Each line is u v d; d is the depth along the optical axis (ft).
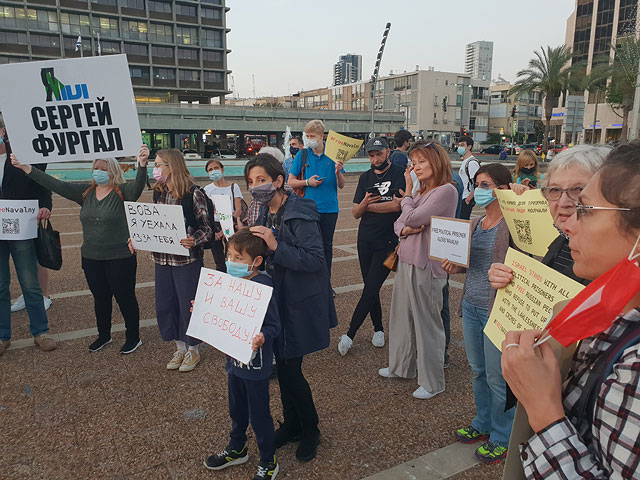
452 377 12.30
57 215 38.45
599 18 195.83
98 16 199.72
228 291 8.07
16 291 19.53
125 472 8.64
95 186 13.34
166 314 12.64
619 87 132.16
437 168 10.66
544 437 3.08
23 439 9.62
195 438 9.64
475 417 9.78
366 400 11.16
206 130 176.24
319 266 8.66
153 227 12.04
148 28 209.46
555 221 6.23
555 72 143.84
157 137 188.65
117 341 14.49
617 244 3.04
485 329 5.43
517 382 3.27
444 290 12.62
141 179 12.71
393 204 13.17
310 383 11.98
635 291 2.73
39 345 13.93
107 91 11.69
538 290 4.61
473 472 8.57
